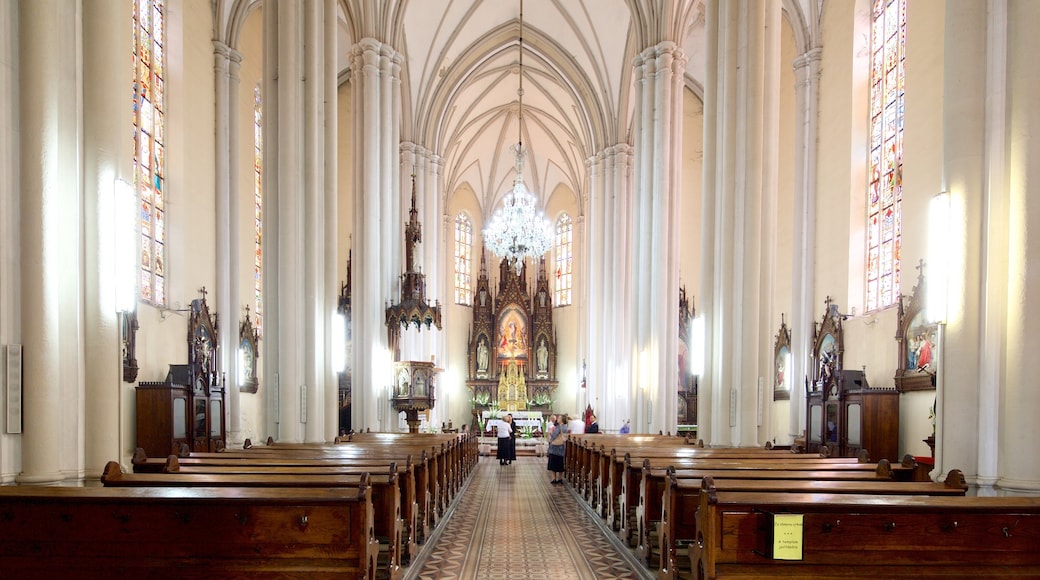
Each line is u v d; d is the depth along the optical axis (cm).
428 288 2731
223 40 1805
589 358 3000
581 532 1055
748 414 1275
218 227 1781
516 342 3906
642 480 844
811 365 1869
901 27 1588
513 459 2267
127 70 1351
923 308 1391
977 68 704
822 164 1897
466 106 3212
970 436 696
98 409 696
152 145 1501
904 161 1529
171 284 1562
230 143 1830
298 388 1315
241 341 1919
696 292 2880
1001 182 692
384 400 2038
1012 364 672
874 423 1462
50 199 659
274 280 1323
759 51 1316
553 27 2703
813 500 491
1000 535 473
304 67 1366
